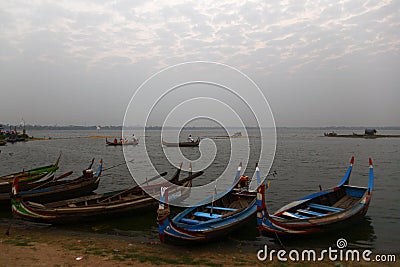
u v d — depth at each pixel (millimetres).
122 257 11648
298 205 15734
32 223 16656
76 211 15836
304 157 55625
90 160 54562
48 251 12117
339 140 120500
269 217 12617
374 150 70312
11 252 11836
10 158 57938
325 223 13664
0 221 17141
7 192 22469
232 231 14188
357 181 31359
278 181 31297
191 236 12500
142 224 16547
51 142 116812
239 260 11688
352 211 14984
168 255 12062
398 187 27656
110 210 16812
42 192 19891
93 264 10898
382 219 17375
